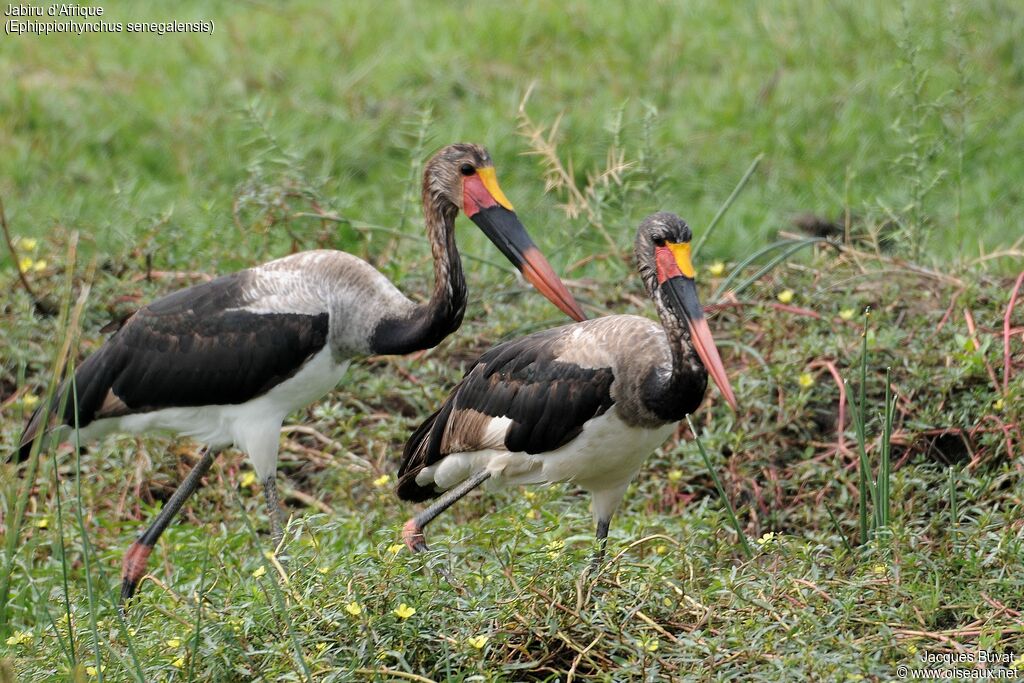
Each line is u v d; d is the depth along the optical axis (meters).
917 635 7.70
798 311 11.49
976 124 16.47
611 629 7.57
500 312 12.30
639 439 8.79
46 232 13.62
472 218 10.14
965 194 15.29
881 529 8.64
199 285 10.12
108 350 9.97
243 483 10.54
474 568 8.55
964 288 11.44
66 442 10.38
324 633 7.60
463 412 9.27
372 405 11.68
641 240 8.77
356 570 7.96
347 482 10.57
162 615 8.17
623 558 8.71
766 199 15.62
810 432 10.78
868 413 10.58
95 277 12.48
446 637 7.46
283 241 13.00
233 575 8.84
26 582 9.07
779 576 8.27
